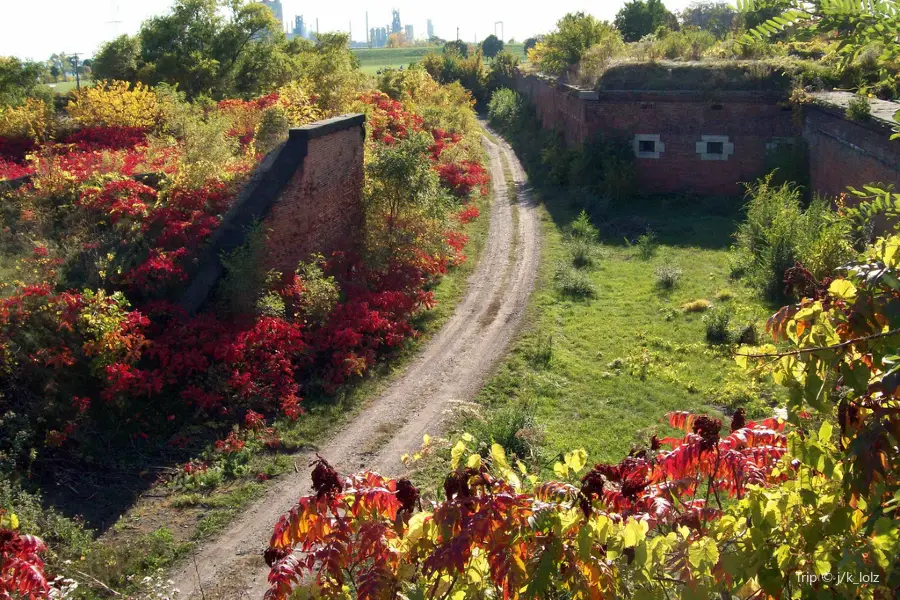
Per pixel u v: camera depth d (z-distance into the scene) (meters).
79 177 15.20
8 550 3.99
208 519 9.43
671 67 26.36
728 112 25.84
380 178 18.50
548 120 37.75
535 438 10.48
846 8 2.89
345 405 12.58
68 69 110.81
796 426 3.45
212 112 23.27
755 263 18.53
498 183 31.30
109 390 10.96
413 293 17.05
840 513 3.09
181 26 37.38
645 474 3.83
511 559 3.19
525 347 14.77
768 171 25.16
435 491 9.20
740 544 3.30
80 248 13.38
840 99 22.17
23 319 11.19
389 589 3.28
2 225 13.78
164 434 11.30
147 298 13.33
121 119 24.25
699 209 25.64
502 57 64.25
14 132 23.52
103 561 8.31
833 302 3.40
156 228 14.45
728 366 13.76
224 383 12.16
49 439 10.12
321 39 47.22
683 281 18.47
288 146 15.77
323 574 3.54
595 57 29.61
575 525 3.31
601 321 16.23
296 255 15.76
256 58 38.56
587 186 26.70
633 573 3.32
